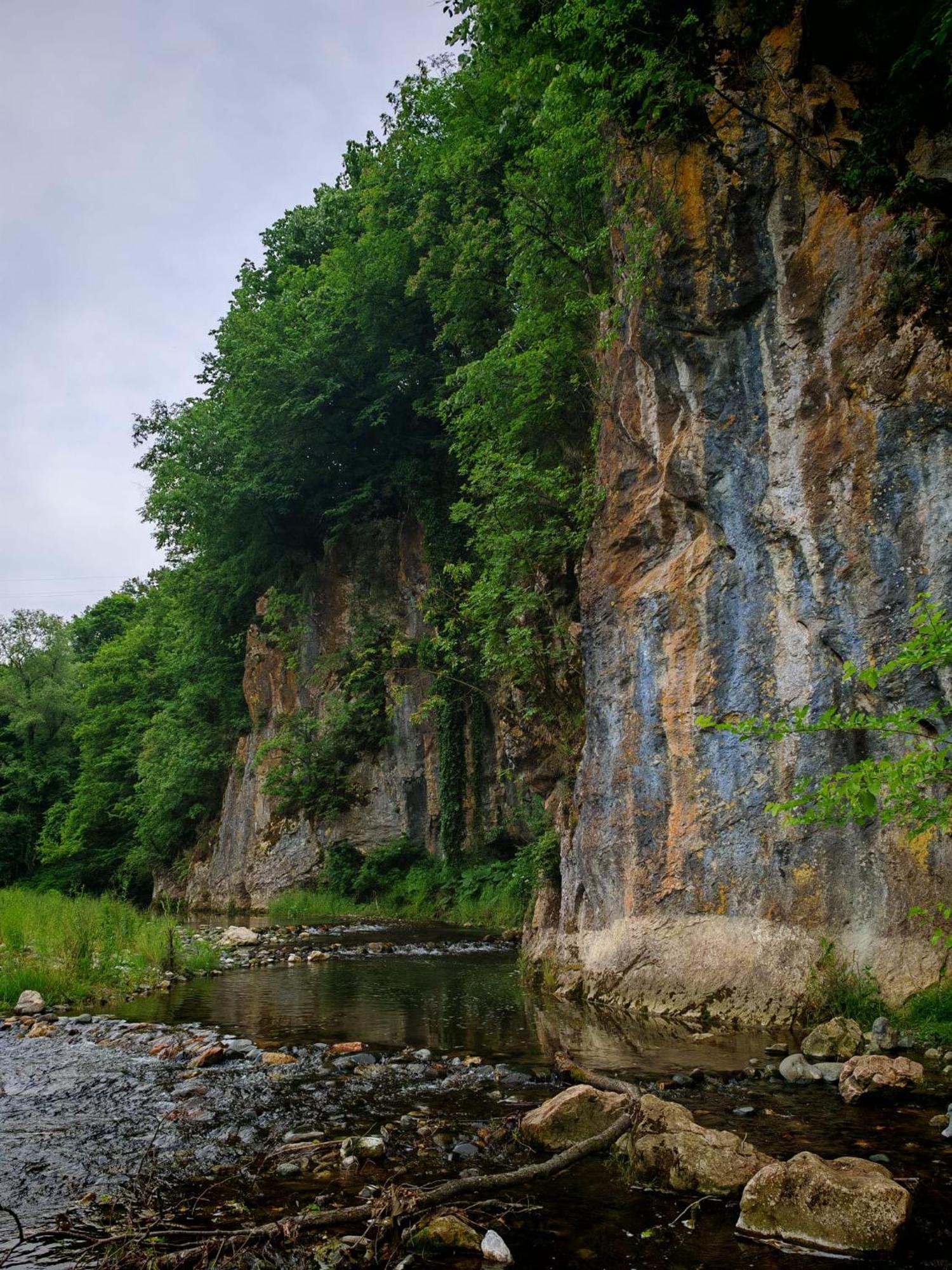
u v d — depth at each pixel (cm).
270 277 3875
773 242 988
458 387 2552
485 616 1783
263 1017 1046
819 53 970
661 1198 462
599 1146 516
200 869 3981
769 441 984
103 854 5006
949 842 783
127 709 5181
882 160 888
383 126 2922
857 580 877
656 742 1079
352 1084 708
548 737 1731
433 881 2750
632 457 1212
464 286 2216
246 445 3225
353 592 3397
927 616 519
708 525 1070
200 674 4334
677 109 1068
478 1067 753
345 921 2652
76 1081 747
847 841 865
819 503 920
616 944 1077
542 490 1559
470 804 2766
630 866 1088
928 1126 548
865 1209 406
